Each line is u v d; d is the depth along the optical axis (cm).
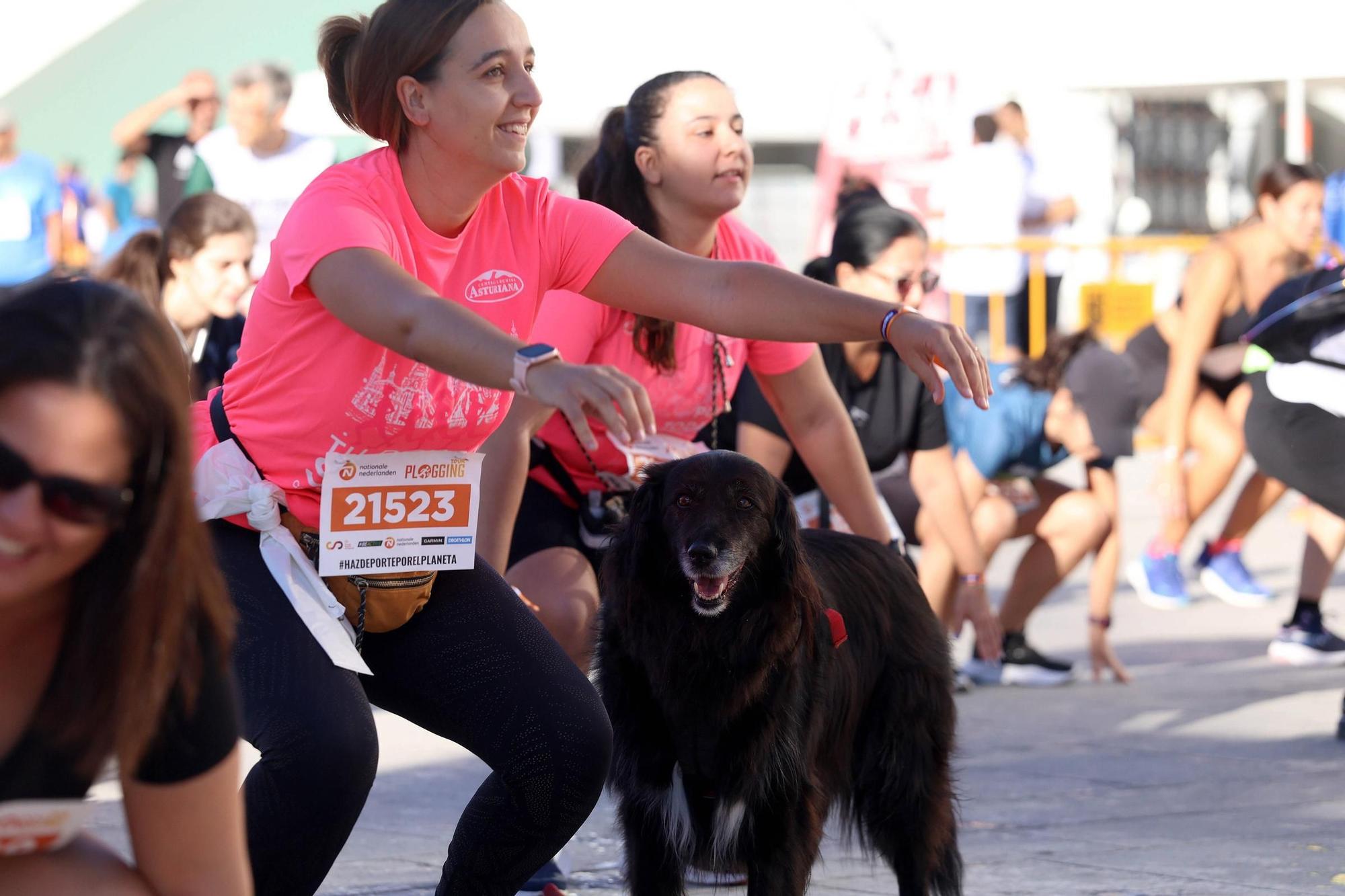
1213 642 1468
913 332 541
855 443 809
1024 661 1315
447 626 554
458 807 927
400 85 521
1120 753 1048
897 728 730
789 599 638
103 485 314
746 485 634
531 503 819
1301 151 3017
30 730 342
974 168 2516
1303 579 1384
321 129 2484
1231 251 1492
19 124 2819
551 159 2700
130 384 314
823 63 2652
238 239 1084
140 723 338
